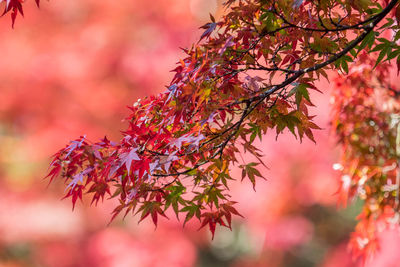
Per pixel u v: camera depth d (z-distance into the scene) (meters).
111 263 10.42
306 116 3.38
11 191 10.58
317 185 10.49
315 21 3.28
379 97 4.98
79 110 10.64
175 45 10.79
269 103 3.39
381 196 5.02
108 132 10.69
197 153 3.35
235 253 12.77
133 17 11.05
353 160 5.06
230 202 3.50
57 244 10.58
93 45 10.80
